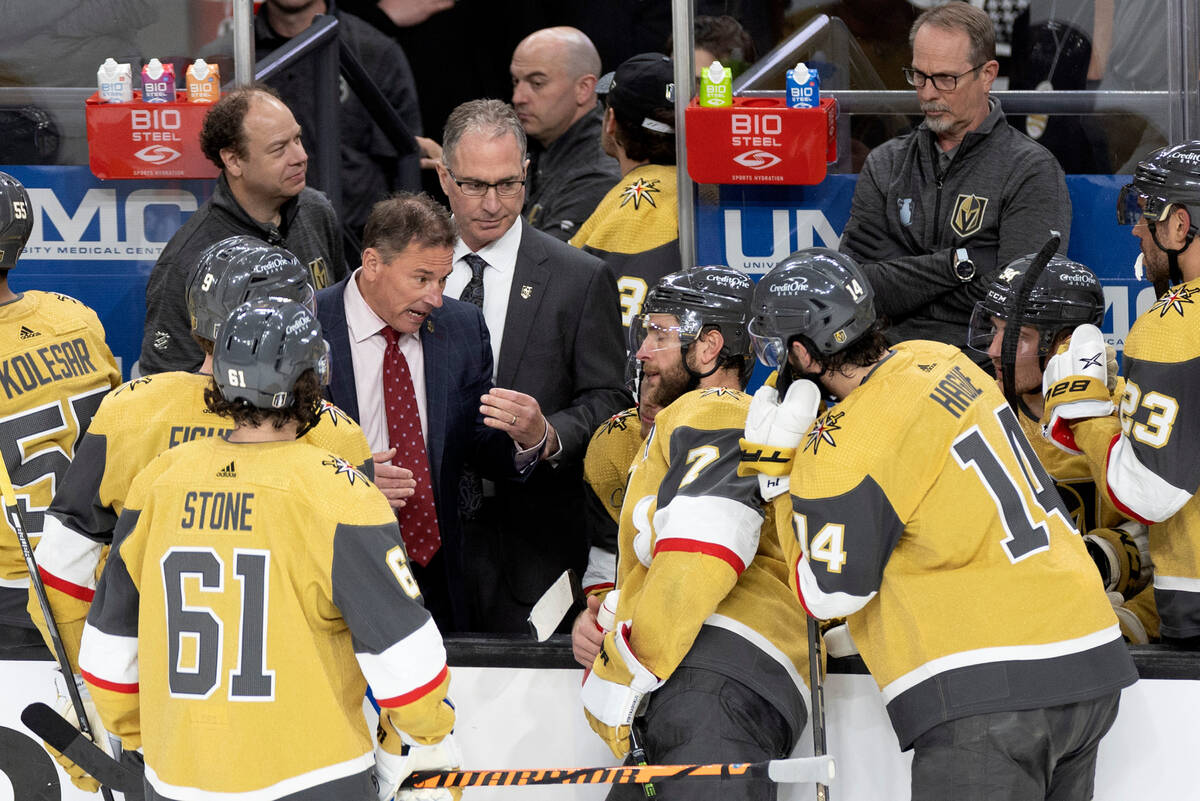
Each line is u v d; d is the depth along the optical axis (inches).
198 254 544.4
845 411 366.9
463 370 496.7
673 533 388.8
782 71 578.2
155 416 391.9
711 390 419.8
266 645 339.3
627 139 596.1
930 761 369.1
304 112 714.8
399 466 481.4
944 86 538.9
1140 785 424.5
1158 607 434.3
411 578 347.3
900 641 373.1
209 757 340.2
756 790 391.5
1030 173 547.5
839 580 359.6
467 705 453.7
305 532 339.0
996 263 551.8
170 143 593.0
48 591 414.0
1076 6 565.0
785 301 368.2
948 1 566.3
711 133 559.8
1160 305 409.4
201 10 605.0
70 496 399.9
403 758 373.1
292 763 340.2
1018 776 363.6
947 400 368.2
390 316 474.0
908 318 565.0
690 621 385.1
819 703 392.5
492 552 542.6
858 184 571.5
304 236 589.6
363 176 828.6
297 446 350.6
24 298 465.1
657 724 400.8
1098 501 496.4
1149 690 419.8
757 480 390.9
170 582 344.2
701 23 572.4
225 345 344.2
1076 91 570.9
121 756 429.1
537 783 378.0
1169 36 561.6
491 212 522.9
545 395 531.2
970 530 366.0
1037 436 498.9
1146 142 570.9
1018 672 364.2
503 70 885.8
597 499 499.5
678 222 589.6
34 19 598.5
